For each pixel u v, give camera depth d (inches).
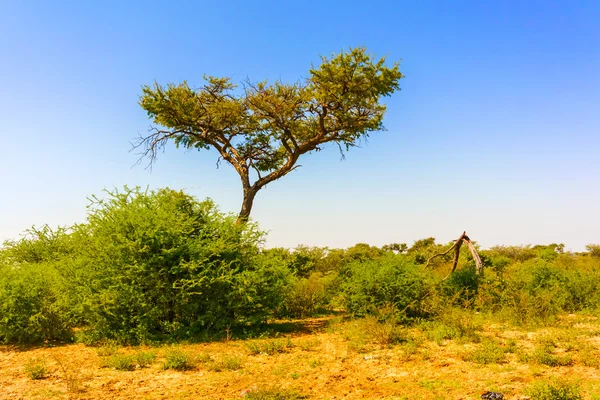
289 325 501.4
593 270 585.3
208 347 375.6
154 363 322.3
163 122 921.5
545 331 379.2
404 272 486.3
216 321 430.9
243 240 475.2
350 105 868.0
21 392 256.2
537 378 256.1
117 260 415.8
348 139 933.8
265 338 406.6
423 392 241.8
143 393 252.4
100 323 409.7
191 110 911.0
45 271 457.4
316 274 784.9
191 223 451.2
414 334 398.6
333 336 414.9
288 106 860.6
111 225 426.0
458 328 384.2
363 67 819.4
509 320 433.1
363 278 487.8
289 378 277.6
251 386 260.5
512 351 317.4
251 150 1018.1
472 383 253.0
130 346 392.5
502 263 642.2
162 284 413.1
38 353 369.1
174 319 431.8
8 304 403.9
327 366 304.7
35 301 415.2
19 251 619.2
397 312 456.1
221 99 964.6
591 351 304.8
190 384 268.8
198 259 429.7
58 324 421.4
